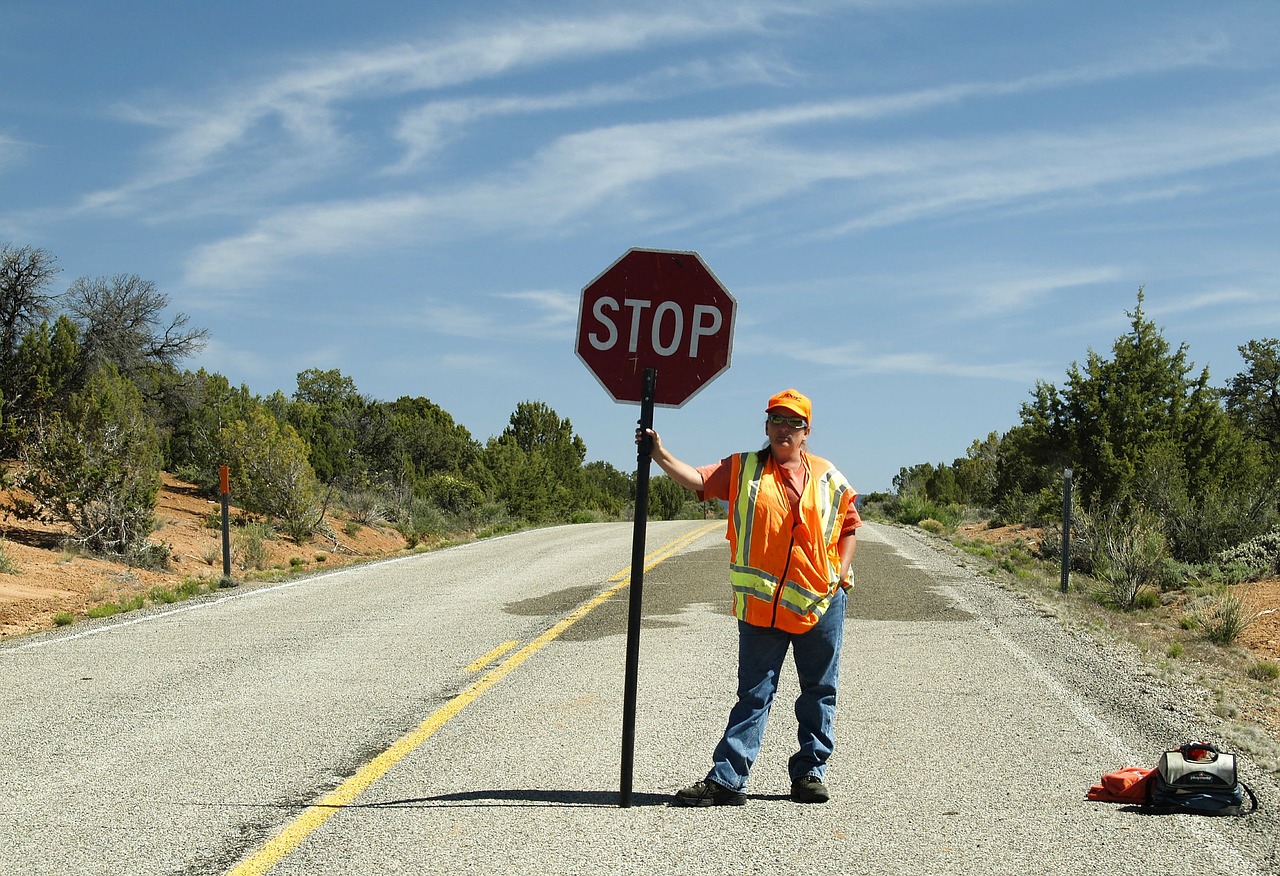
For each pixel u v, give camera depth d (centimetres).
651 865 439
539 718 695
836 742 637
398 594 1361
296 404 4006
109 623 1127
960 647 956
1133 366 2738
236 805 519
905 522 3198
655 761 596
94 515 1948
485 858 447
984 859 446
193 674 845
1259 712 758
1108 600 1527
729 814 506
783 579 511
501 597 1313
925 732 659
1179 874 430
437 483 4166
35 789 547
